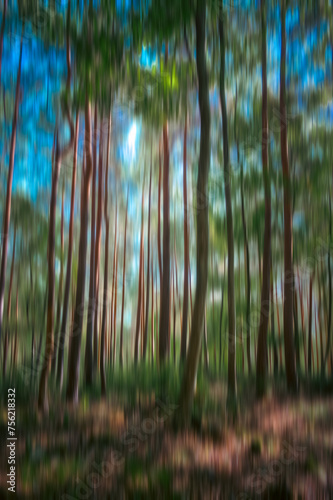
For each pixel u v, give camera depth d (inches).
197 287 284.8
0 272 513.7
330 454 217.6
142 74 325.7
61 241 545.3
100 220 508.1
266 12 426.6
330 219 533.3
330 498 176.2
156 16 293.0
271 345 652.1
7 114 434.3
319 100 470.0
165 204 573.3
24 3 329.7
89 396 382.3
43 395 348.8
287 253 461.1
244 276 633.6
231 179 513.0
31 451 228.2
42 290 681.6
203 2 298.2
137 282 719.1
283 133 458.6
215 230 563.2
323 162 503.5
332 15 408.8
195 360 279.1
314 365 707.4
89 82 329.1
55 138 438.3
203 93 295.9
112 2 296.2
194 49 330.3
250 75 461.7
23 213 566.6
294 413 298.8
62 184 540.7
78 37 310.0
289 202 461.7
